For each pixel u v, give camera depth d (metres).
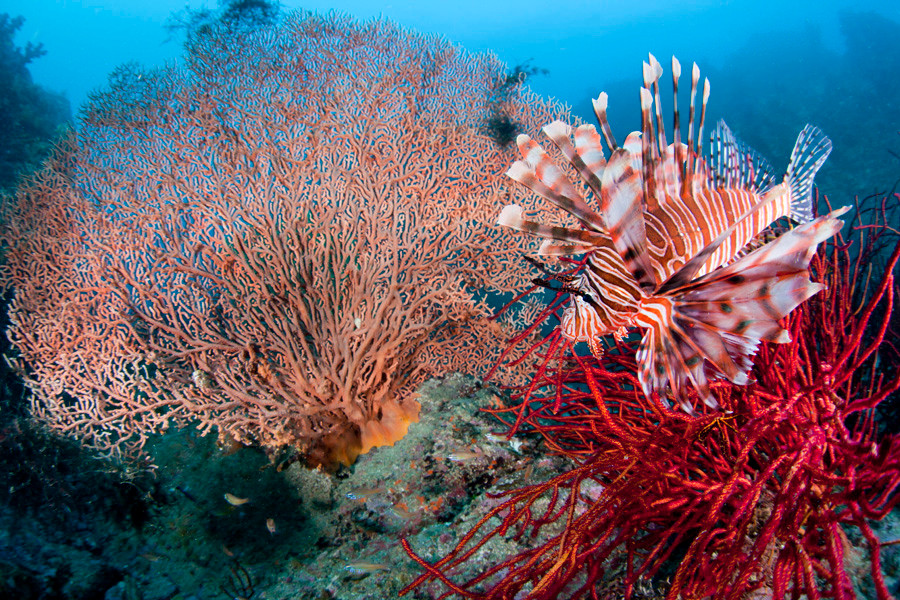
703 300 1.60
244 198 4.56
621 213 1.46
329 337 3.96
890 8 53.34
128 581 3.40
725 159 2.15
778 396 1.83
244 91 6.18
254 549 3.41
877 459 1.55
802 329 2.19
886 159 15.33
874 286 2.74
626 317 1.72
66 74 75.69
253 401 3.68
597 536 1.79
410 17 127.62
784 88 27.97
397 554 2.64
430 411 4.03
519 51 97.31
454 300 4.24
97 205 5.05
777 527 1.47
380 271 3.99
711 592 1.43
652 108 1.83
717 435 2.07
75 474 4.08
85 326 4.07
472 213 4.68
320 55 6.80
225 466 4.03
